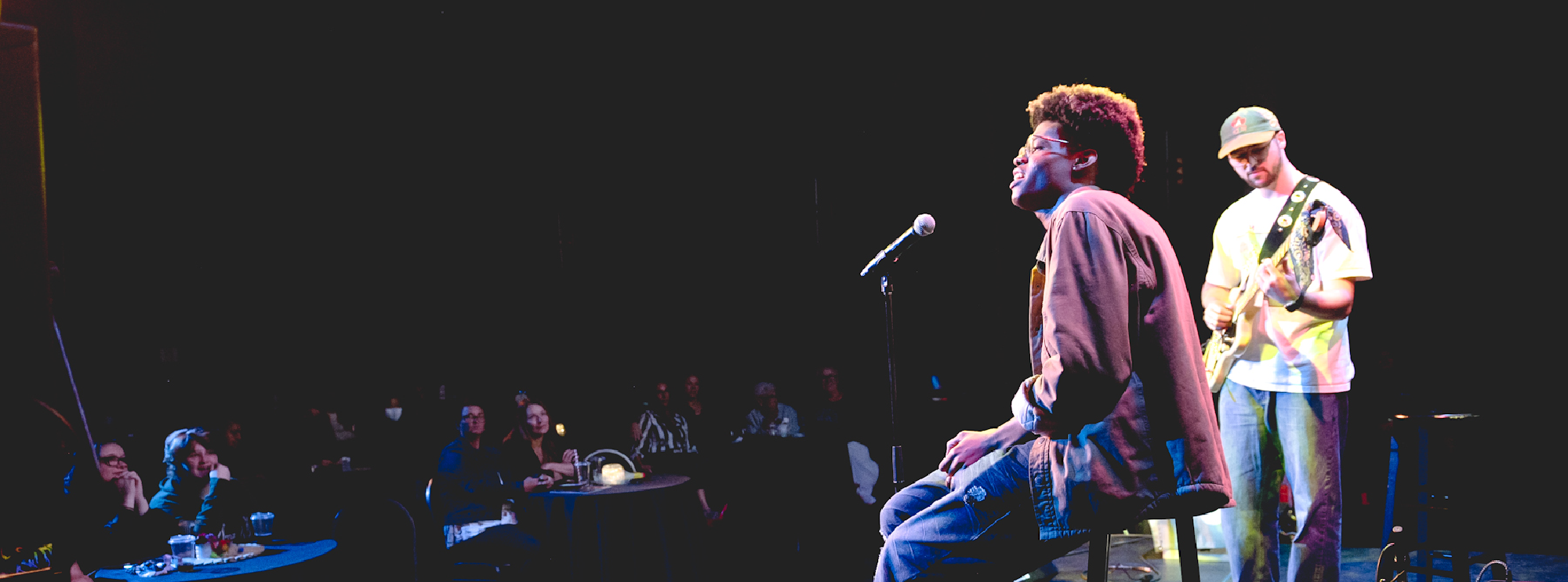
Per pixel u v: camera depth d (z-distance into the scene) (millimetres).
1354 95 6352
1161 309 1536
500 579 4504
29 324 1772
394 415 8188
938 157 7852
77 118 7211
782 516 6184
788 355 8336
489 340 9062
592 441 7668
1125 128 1685
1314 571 2576
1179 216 6648
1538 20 5941
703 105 8406
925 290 7945
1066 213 1546
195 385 7684
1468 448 3158
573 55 8469
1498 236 6184
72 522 1785
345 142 8477
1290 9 6379
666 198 8602
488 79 8523
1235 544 2736
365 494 5082
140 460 6777
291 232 8375
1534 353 6109
